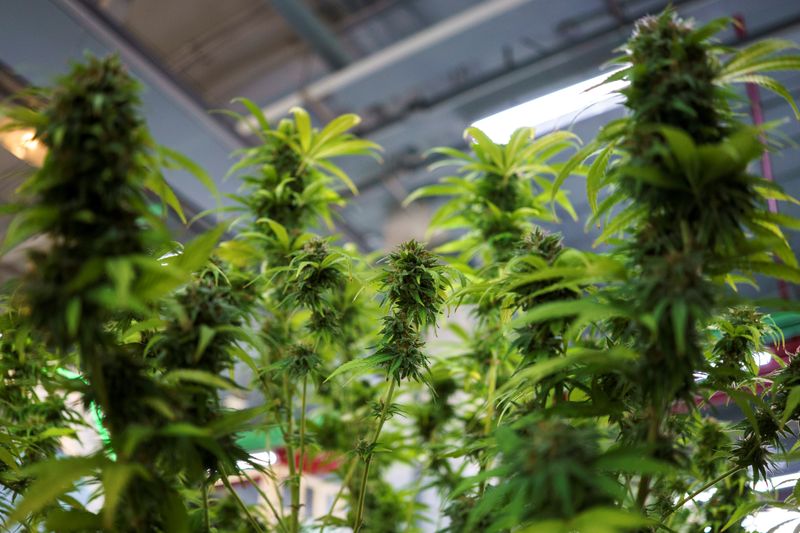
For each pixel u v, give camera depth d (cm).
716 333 154
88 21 298
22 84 289
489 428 169
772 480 171
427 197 461
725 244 102
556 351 125
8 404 155
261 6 393
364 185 453
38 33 289
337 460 237
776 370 146
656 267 96
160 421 98
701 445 169
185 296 109
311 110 423
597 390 118
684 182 99
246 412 105
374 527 232
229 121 388
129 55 324
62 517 100
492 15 342
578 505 87
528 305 128
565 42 366
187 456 102
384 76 382
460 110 398
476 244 204
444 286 147
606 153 118
